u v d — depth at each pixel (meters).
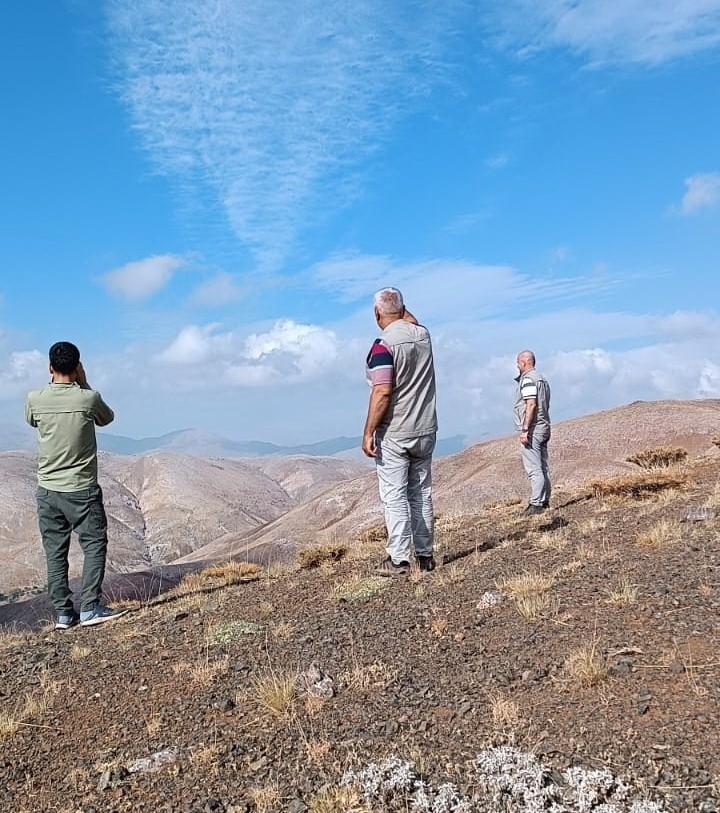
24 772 4.00
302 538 32.06
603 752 3.23
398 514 6.99
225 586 8.62
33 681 5.54
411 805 3.10
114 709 4.74
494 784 3.10
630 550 6.64
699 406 31.44
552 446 30.34
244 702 4.47
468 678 4.29
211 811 3.32
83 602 7.46
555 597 5.52
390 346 6.65
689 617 4.62
